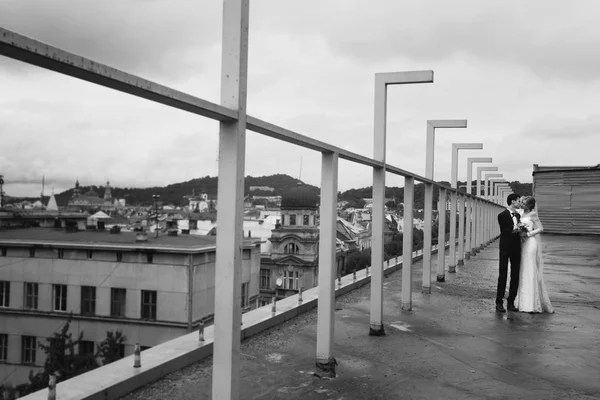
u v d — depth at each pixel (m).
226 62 2.92
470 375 4.72
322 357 4.61
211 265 37.16
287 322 6.71
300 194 77.69
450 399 4.10
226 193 2.92
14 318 37.28
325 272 4.60
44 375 29.41
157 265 35.38
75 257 36.69
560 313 7.95
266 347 5.51
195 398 3.94
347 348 5.57
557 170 30.55
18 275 37.12
